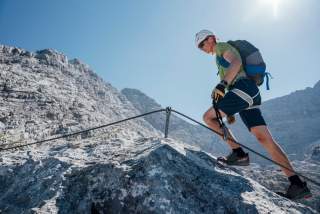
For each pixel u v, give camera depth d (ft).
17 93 82.99
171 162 17.04
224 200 15.94
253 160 258.16
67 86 128.67
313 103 492.95
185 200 15.47
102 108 154.92
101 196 16.31
